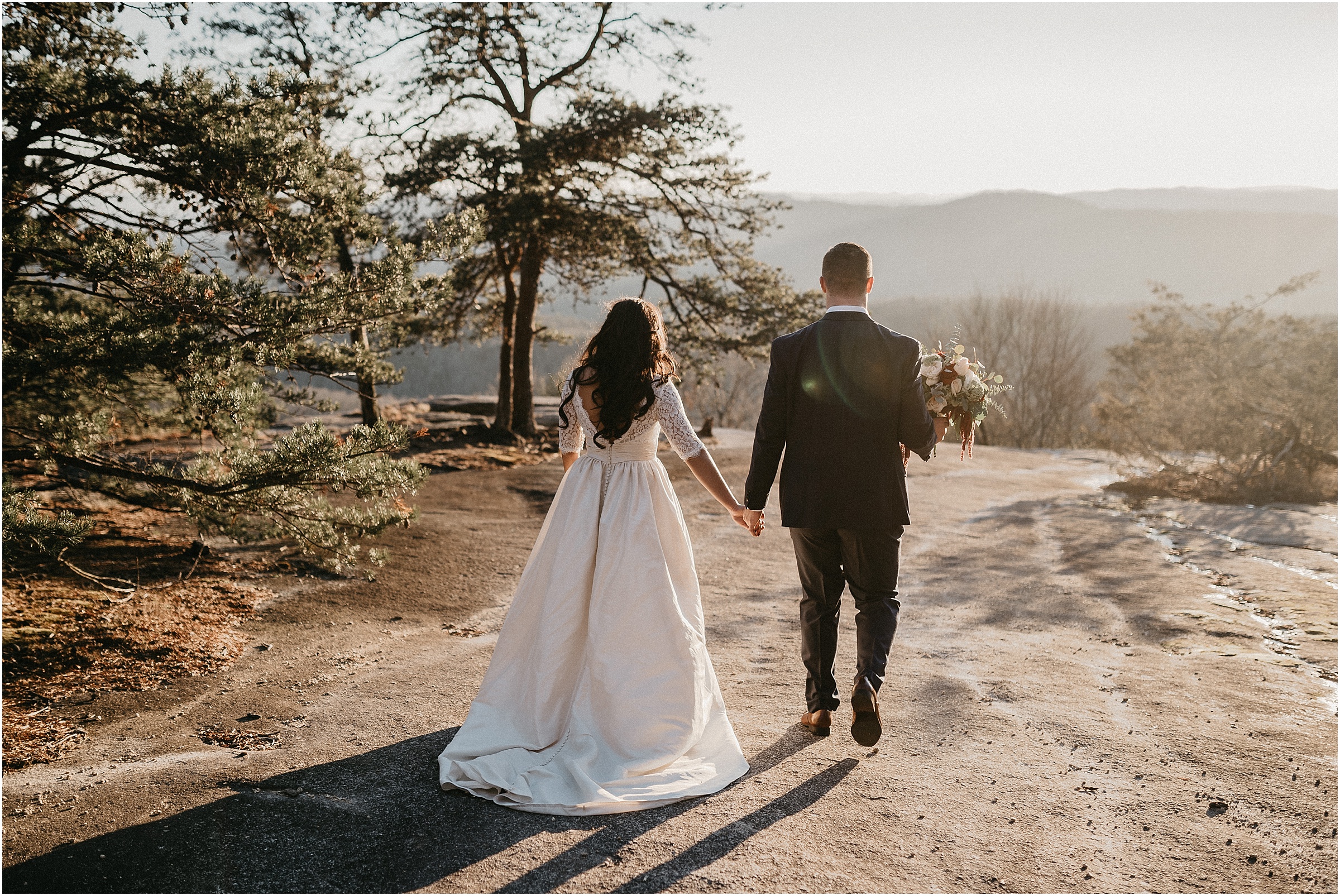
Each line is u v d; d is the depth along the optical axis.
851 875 2.32
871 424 3.20
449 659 4.42
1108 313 60.38
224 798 2.72
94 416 4.90
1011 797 2.85
